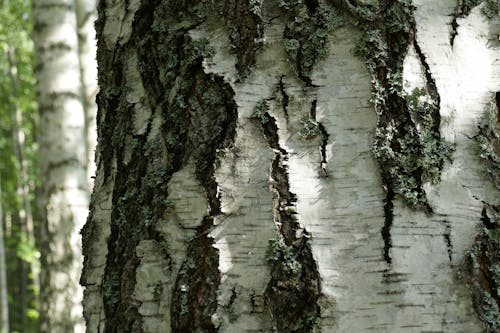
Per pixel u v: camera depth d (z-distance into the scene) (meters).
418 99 1.04
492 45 1.10
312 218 1.01
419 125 1.03
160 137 1.13
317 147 1.03
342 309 0.97
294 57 1.06
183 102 1.11
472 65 1.08
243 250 1.02
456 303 0.98
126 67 1.23
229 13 1.10
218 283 1.01
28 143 13.20
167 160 1.11
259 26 1.08
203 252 1.04
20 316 15.38
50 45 4.75
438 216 1.01
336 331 0.97
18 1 9.38
